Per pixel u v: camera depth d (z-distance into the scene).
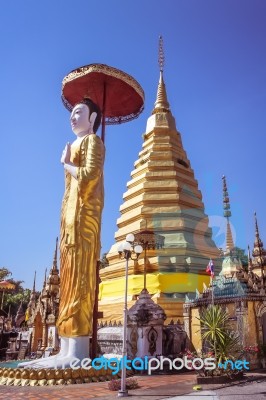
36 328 33.50
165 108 38.16
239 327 18.94
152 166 33.44
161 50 41.28
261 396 12.27
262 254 36.91
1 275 72.00
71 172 19.64
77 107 21.39
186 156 36.16
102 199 19.83
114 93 24.52
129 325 20.38
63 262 19.14
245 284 20.36
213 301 19.17
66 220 19.45
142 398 12.40
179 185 32.19
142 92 24.28
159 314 20.50
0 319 53.72
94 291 18.59
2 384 15.30
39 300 33.88
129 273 28.17
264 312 20.06
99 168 19.42
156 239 26.27
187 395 12.72
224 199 33.84
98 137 20.05
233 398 12.03
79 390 13.99
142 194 32.03
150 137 36.53
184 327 22.05
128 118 27.14
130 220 31.80
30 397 12.86
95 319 18.80
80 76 22.31
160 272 27.30
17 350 36.44
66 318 17.84
